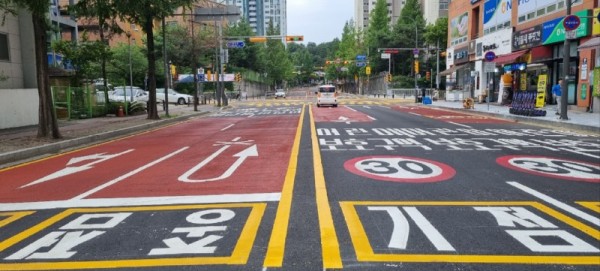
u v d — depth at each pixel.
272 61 95.31
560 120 17.62
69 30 43.00
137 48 56.47
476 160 9.36
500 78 32.38
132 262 4.06
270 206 5.85
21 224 5.34
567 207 5.70
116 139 15.59
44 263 4.09
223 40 50.28
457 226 4.96
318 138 13.71
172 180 7.71
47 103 14.27
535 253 4.18
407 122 19.78
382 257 4.10
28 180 8.23
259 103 47.50
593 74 20.98
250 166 8.92
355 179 7.49
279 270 3.85
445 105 34.66
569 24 17.12
